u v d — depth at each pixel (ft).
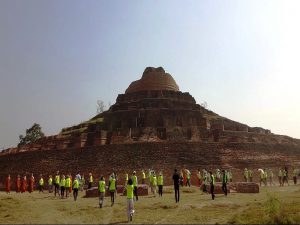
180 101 203.92
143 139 160.86
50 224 51.62
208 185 96.48
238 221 49.32
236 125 199.00
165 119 184.24
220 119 210.38
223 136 170.09
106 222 52.80
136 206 70.18
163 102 197.77
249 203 69.36
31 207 73.51
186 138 166.61
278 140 185.68
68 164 151.02
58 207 72.59
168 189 108.58
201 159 146.10
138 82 232.73
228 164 146.00
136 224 50.39
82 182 123.75
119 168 142.10
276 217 50.08
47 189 143.33
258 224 47.65
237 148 155.84
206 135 169.37
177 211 61.93
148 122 185.78
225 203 70.59
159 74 230.89
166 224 49.73
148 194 96.84
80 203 80.02
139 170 139.54
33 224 51.90
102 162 146.92
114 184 74.84
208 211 61.16
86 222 53.21
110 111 205.57
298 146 178.40
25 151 166.91
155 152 147.43
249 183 96.37
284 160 161.58
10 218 58.59
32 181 126.82
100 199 70.08
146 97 208.95
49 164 153.99
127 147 150.51
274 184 129.49
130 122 187.11
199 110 199.21
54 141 178.50
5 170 161.68
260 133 190.49
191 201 75.36
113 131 169.48
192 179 130.72
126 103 201.77
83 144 167.53
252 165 150.20
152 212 61.77
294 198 74.64
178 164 142.31
